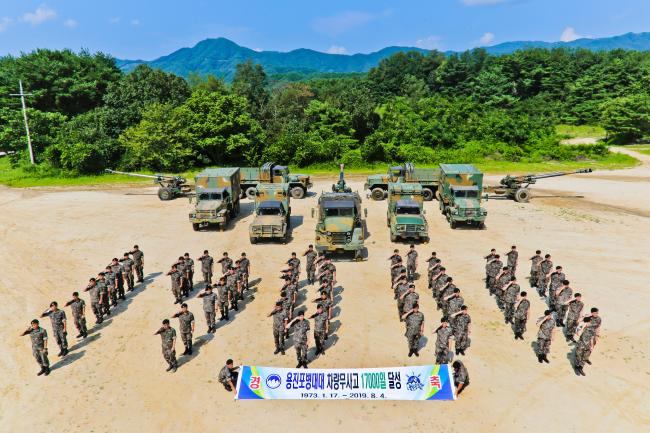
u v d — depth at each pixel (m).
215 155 52.75
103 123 52.03
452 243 24.41
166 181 36.09
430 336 14.95
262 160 53.06
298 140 53.69
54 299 18.02
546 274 17.58
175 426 10.92
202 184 28.42
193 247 24.08
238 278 17.33
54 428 10.88
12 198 35.88
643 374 12.80
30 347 14.51
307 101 81.38
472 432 10.57
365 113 62.28
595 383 12.41
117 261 17.67
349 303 17.36
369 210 32.25
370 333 15.11
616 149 64.38
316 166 52.12
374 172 50.25
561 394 11.95
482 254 22.67
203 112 52.12
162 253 23.14
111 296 17.08
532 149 57.75
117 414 11.36
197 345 14.55
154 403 11.77
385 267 21.09
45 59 65.69
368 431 10.65
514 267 19.08
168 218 29.89
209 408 11.55
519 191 33.75
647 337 14.70
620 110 70.94
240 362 13.59
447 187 28.58
